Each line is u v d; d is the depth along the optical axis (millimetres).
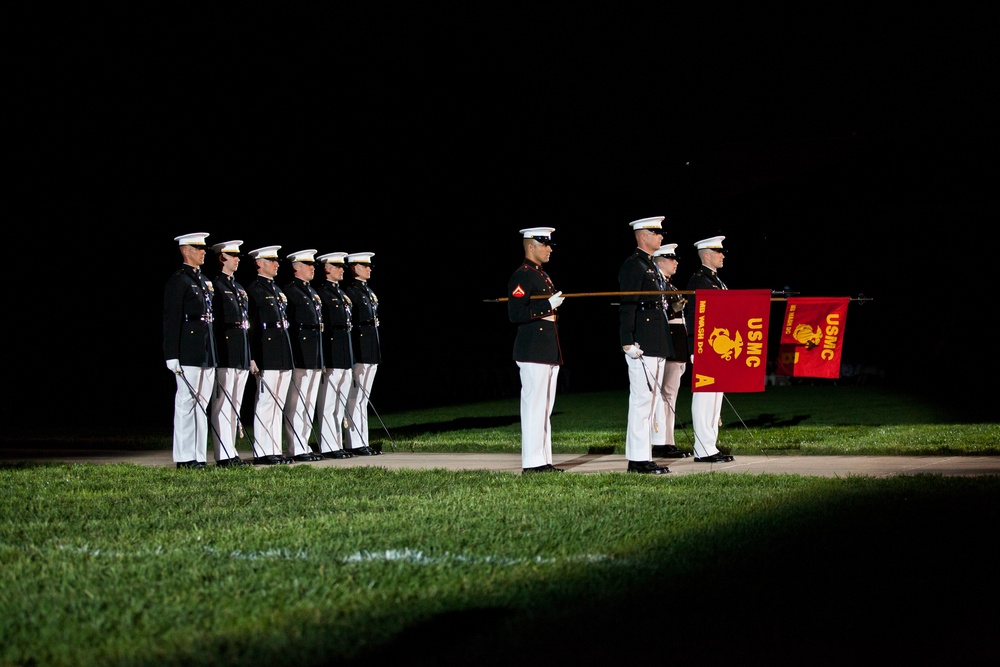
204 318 11461
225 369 11891
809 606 4688
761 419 15414
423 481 9188
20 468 10984
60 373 22359
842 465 10047
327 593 5137
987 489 7695
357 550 6133
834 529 6293
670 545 6039
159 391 22594
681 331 11633
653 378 9906
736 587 5035
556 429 15430
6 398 21125
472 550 6066
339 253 13266
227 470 10445
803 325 11133
